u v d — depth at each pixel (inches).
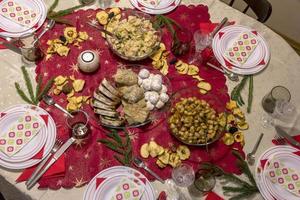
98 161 49.4
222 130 51.8
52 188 47.0
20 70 55.1
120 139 50.8
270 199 48.5
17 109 51.4
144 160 50.0
